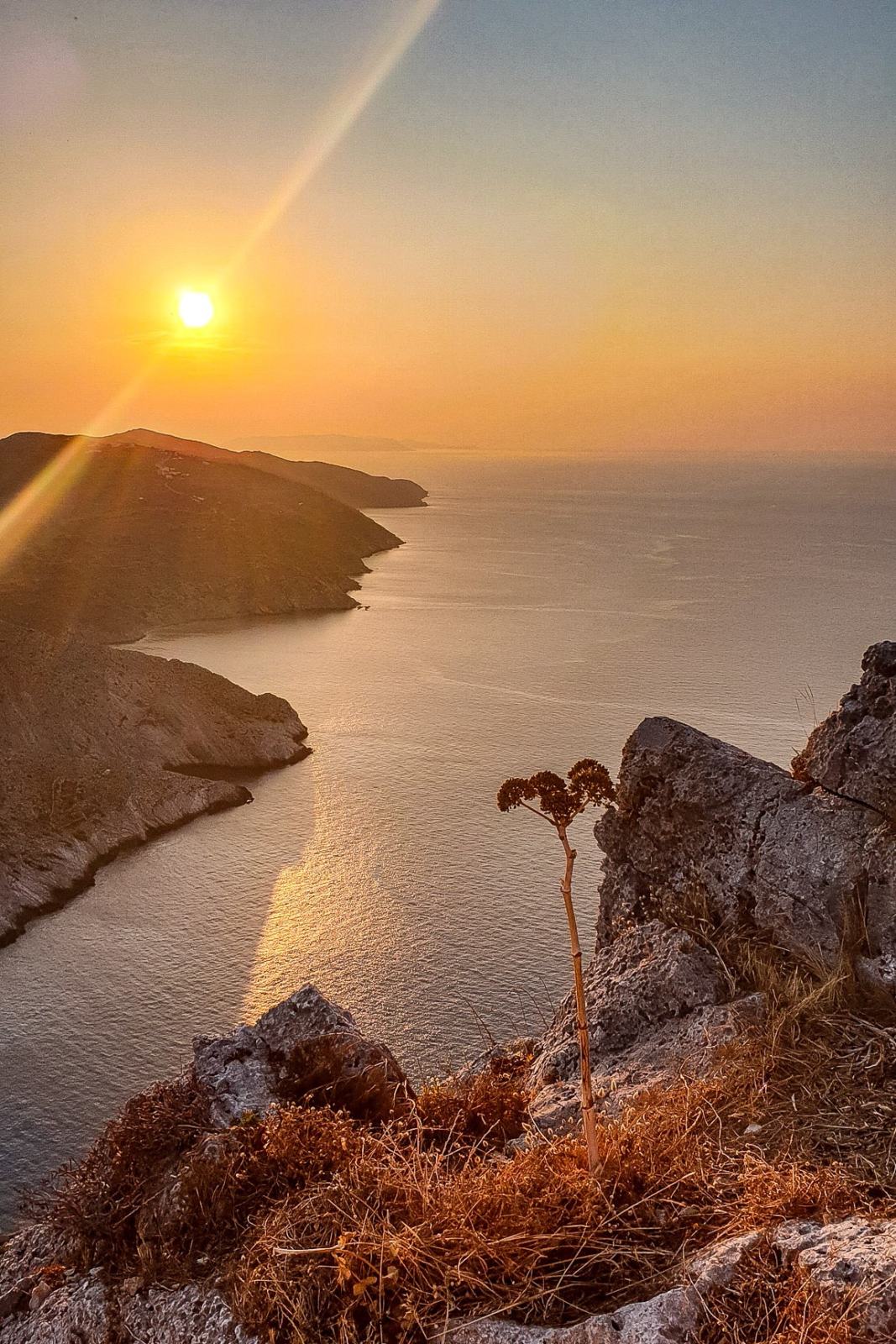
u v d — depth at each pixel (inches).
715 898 296.8
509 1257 173.0
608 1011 281.7
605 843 335.9
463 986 2285.9
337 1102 240.2
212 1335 175.6
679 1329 153.9
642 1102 227.3
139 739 3875.5
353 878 2898.6
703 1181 191.3
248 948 2500.0
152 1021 2181.3
